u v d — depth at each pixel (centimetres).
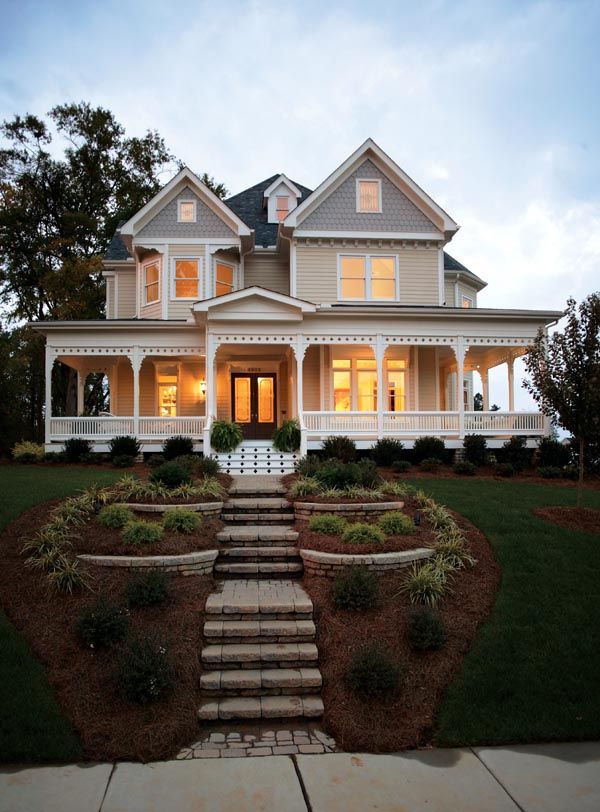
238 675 600
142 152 3444
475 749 520
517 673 608
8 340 2916
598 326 1070
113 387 2181
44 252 3145
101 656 602
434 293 2091
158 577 700
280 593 742
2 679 563
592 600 743
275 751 513
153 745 504
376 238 2061
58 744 497
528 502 1151
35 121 3256
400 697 574
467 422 1805
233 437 1669
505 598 746
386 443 1691
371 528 856
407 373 2034
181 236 2106
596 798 448
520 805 439
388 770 485
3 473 1453
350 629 666
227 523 1004
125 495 1016
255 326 1747
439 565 784
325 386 2008
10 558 782
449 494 1197
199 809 430
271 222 2419
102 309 3253
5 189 3111
